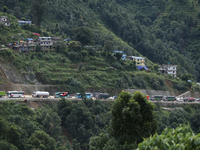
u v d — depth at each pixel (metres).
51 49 166.88
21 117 100.88
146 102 44.94
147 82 184.88
